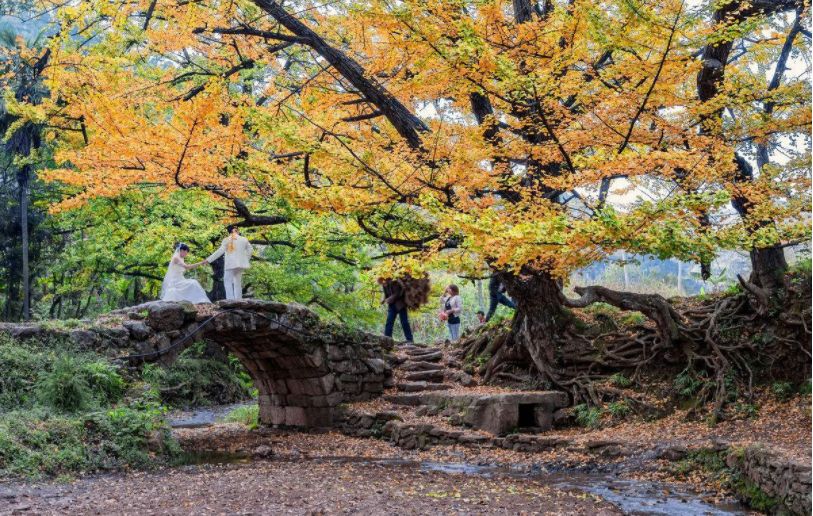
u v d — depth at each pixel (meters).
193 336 14.62
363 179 11.24
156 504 8.27
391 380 18.30
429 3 10.20
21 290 26.50
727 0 10.24
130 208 20.42
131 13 13.05
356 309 24.53
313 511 8.05
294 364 17.09
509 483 10.66
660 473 11.08
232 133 11.04
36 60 15.12
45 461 9.97
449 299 20.77
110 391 12.48
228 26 13.05
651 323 15.96
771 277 14.66
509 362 16.97
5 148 23.30
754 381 13.96
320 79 13.52
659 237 8.32
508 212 10.62
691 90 12.77
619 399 14.67
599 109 11.08
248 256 16.58
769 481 8.97
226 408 21.97
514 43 10.92
